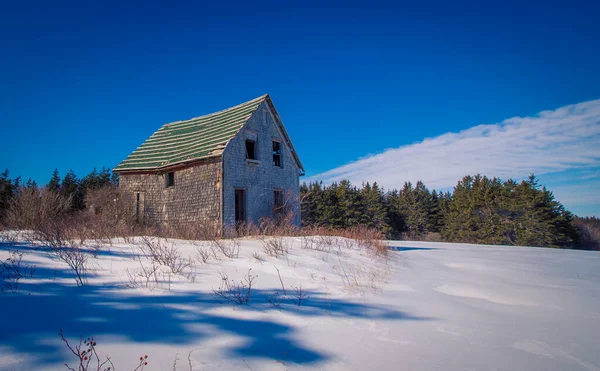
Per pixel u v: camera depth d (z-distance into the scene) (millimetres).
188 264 5848
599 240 43875
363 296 4781
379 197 53344
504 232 41125
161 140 18422
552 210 38656
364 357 2816
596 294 5547
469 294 5406
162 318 3359
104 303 3646
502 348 3135
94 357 2471
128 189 16609
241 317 3574
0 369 2166
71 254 5895
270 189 16578
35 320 3035
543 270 8375
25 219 13102
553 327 3807
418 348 3057
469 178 58594
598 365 2816
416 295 5035
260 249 7922
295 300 4348
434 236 55250
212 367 2463
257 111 16562
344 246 9648
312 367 2592
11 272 4582
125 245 7758
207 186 14398
